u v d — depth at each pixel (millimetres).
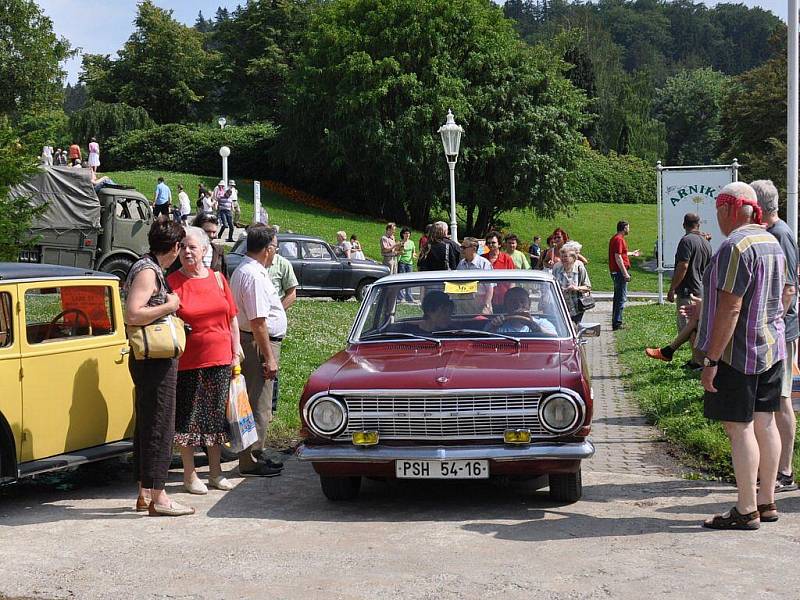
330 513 6844
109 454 7527
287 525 6508
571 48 106938
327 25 54594
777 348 6059
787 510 6570
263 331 7934
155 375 6770
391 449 6602
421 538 6062
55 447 7316
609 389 12750
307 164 56906
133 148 62000
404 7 53719
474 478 6531
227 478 8078
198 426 7387
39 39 71062
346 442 6754
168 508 6789
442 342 7645
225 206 40562
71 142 70688
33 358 7152
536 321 7785
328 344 16250
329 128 54062
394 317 7977
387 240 27812
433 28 53625
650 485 7555
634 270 56062
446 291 8039
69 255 23219
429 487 7672
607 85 114688
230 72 82375
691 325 8617
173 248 6918
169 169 61844
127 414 7902
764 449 6199
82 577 5383
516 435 6539
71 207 23141
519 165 54250
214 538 6188
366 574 5312
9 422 6945
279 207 54438
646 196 88000
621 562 5422
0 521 6707
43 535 6309
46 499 7418
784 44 69875
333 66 53250
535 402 6586
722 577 5109
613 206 83062
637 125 111312
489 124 53406
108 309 7824
